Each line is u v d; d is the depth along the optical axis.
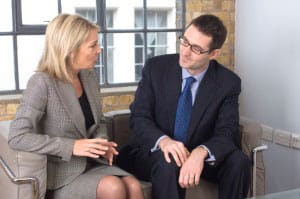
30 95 2.03
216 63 2.48
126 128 2.69
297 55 3.00
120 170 2.21
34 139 1.97
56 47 2.06
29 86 2.06
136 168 2.40
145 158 2.33
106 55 3.29
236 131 2.38
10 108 2.95
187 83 2.39
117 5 3.28
